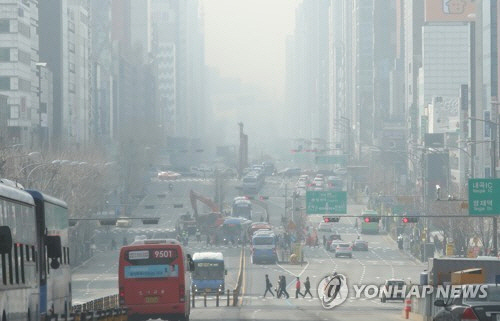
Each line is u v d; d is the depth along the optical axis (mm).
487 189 179625
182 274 127750
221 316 154750
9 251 66875
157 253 127625
